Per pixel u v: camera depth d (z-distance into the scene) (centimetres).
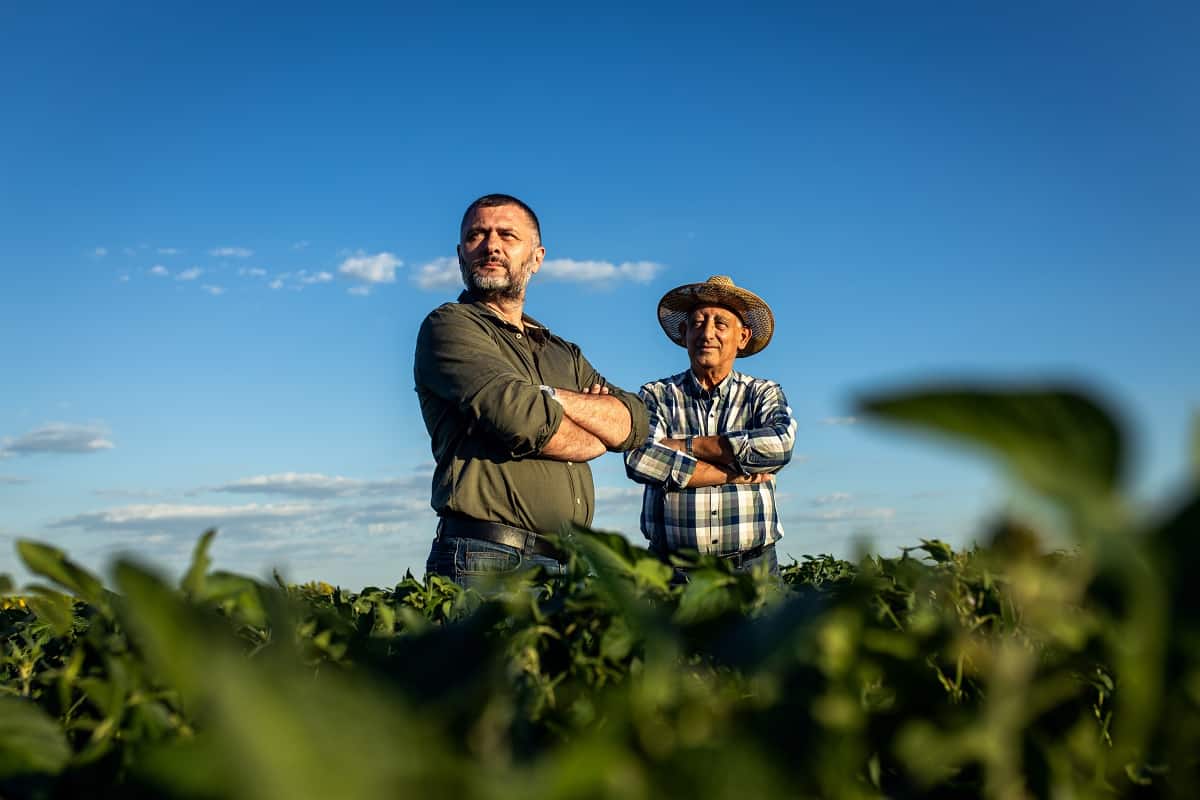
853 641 95
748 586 115
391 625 175
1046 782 86
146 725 95
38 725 93
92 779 90
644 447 654
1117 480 45
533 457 507
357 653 127
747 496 661
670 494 664
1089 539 46
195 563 104
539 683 104
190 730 96
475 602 184
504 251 553
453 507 496
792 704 85
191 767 59
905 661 98
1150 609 55
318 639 126
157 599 50
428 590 241
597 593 119
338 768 48
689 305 716
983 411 43
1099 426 43
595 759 56
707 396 694
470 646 103
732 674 98
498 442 500
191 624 49
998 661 85
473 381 495
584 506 534
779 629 92
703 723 86
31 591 113
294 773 47
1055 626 93
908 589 131
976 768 90
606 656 111
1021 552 72
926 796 90
